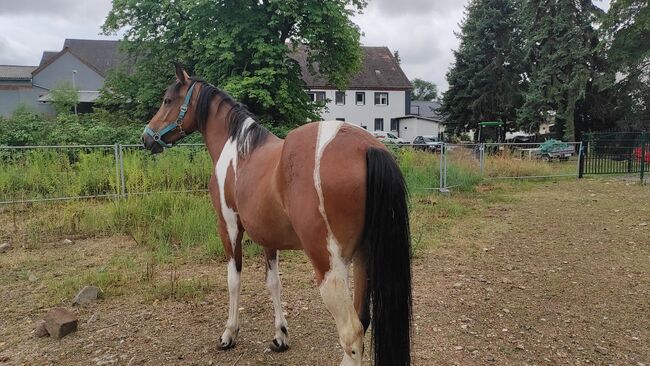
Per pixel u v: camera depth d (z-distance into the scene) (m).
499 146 16.53
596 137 16.70
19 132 13.41
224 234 3.47
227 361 3.39
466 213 9.13
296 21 16.28
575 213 9.01
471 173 13.71
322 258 2.40
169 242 6.43
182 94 3.83
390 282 2.28
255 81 14.93
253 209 2.88
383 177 2.28
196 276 5.26
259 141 3.22
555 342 3.59
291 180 2.52
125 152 10.56
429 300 4.49
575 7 25.38
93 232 7.21
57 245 6.61
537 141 30.23
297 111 17.09
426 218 8.47
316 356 3.44
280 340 3.52
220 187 3.38
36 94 40.91
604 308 4.25
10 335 3.87
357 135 2.48
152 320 4.12
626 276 5.14
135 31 19.25
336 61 18.02
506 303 4.41
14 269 5.61
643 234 7.09
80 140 13.53
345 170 2.35
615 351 3.43
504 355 3.38
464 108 32.66
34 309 4.43
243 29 15.55
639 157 16.12
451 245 6.65
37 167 9.41
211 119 3.69
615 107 26.12
